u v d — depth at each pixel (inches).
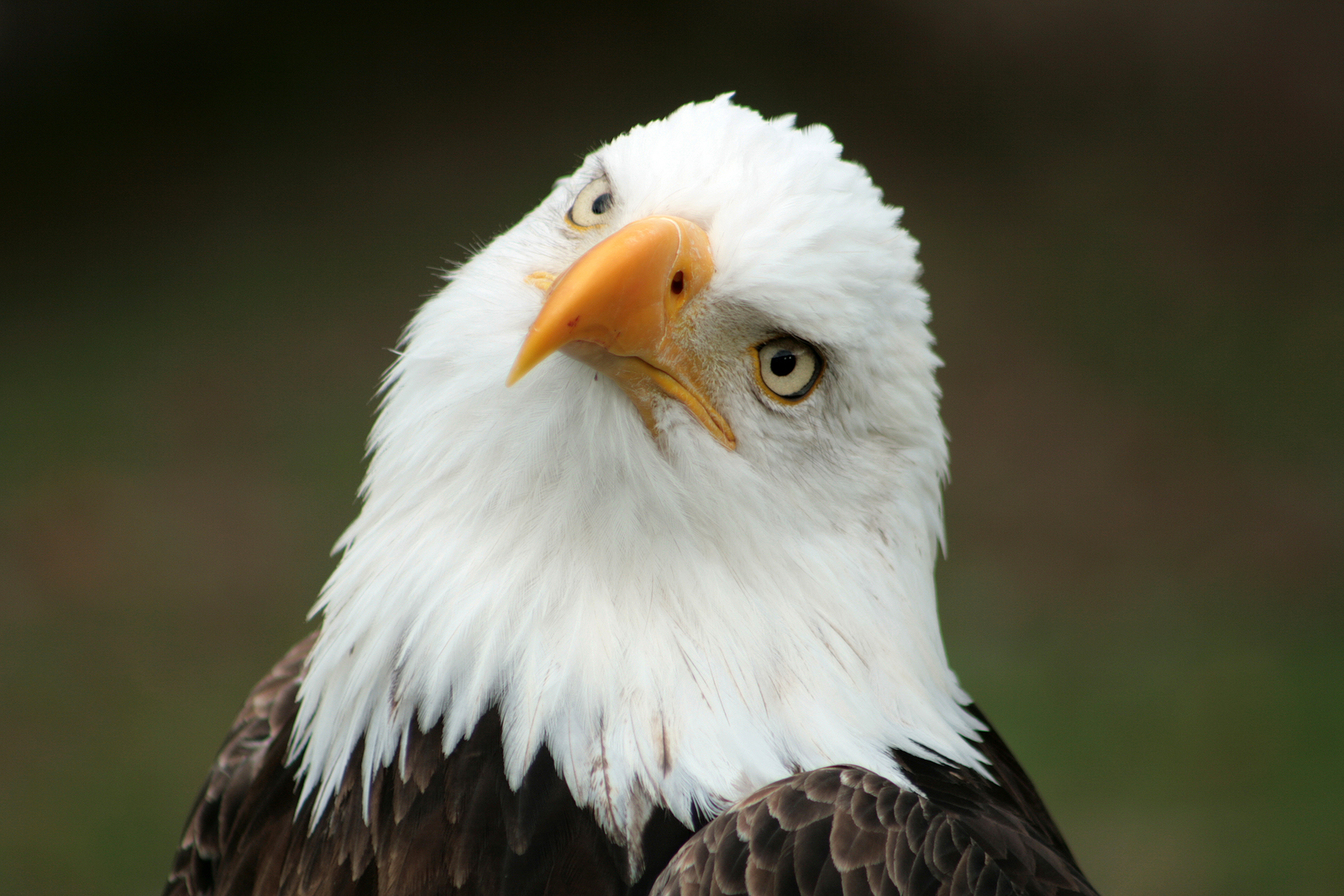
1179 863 440.8
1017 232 852.0
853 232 165.2
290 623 543.5
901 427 173.6
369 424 661.9
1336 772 476.1
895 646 169.5
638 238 155.3
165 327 733.9
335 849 165.9
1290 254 839.1
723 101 179.3
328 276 778.8
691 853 144.5
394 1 974.4
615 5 996.6
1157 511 631.2
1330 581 584.4
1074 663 535.8
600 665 155.5
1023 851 158.2
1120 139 938.7
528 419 159.9
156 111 900.6
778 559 163.3
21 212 827.4
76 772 471.8
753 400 163.9
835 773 150.7
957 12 995.9
